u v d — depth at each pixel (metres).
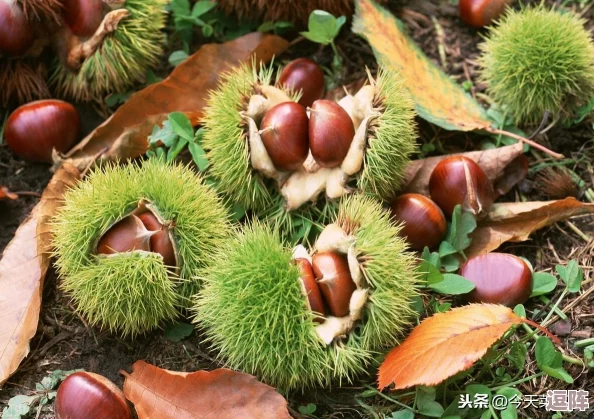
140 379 0.45
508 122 0.54
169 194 0.46
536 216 0.50
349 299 0.45
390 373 0.44
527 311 0.48
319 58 0.57
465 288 0.47
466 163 0.50
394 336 0.46
